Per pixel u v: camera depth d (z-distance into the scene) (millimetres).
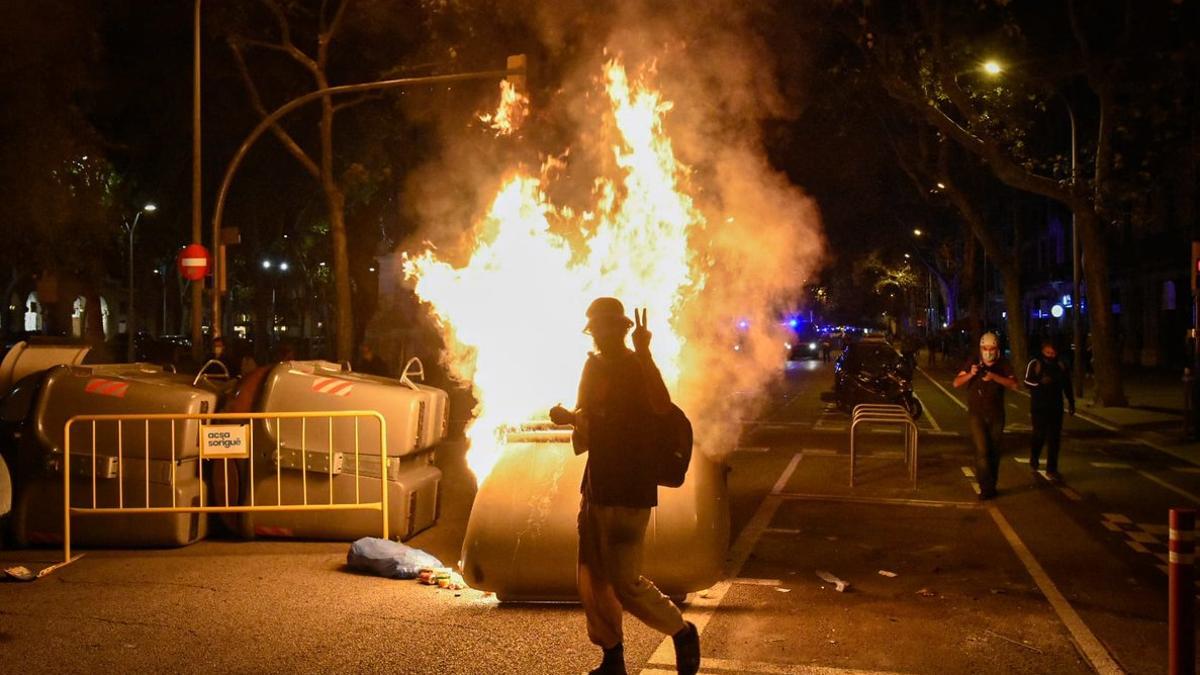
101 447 9086
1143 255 42812
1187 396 18625
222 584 7699
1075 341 29359
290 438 9258
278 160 39406
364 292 40406
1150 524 10539
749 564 8578
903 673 5793
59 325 38250
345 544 9211
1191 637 4727
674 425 5301
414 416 9328
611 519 5215
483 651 6070
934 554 9031
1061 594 7617
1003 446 17797
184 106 32156
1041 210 61781
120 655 5965
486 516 7023
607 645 5348
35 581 7809
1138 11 21469
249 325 81562
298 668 5750
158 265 64688
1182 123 22047
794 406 25797
